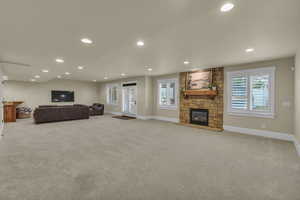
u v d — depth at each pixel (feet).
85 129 17.69
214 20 6.64
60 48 10.59
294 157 9.59
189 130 17.33
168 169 7.92
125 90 30.60
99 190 6.08
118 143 12.42
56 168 8.00
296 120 11.51
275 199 5.63
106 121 23.54
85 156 9.65
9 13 6.00
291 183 6.66
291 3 5.31
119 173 7.48
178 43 9.64
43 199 5.53
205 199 5.60
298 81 10.90
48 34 8.18
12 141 12.82
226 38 8.79
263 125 14.66
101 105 32.42
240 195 5.84
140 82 26.50
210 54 12.26
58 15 6.21
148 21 6.75
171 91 23.67
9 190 6.06
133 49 10.91
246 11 5.87
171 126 19.67
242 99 16.01
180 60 14.40
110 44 9.78
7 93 27.12
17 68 17.21
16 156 9.59
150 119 25.73
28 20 6.62
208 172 7.63
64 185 6.42
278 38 8.80
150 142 12.72
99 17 6.39
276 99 13.87
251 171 7.75
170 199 5.58
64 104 32.48
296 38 8.80
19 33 8.01
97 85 37.24
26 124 20.57
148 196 5.74
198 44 9.84
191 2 5.26
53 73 21.85
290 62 13.14
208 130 17.30
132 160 9.06
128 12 5.99
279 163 8.71
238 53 11.96
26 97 28.73
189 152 10.41
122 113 30.89
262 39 8.94
